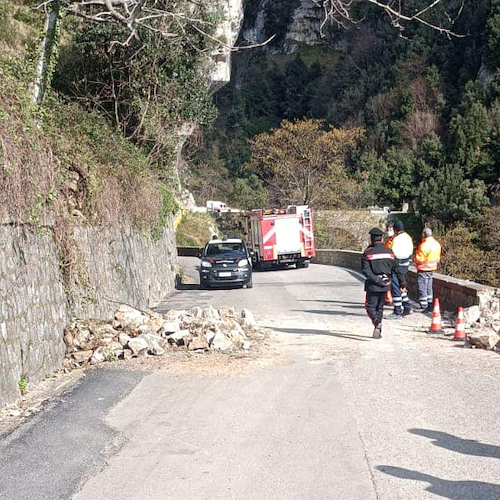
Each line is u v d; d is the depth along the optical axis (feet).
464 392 27.12
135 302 54.80
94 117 60.85
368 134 257.96
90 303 39.91
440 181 206.59
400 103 258.57
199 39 75.51
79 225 40.63
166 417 24.16
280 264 116.57
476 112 217.36
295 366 32.24
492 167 212.02
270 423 23.24
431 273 52.11
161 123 79.30
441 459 19.48
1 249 27.43
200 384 28.96
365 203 220.43
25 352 28.68
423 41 266.16
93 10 73.00
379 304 40.06
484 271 152.05
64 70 77.46
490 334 36.45
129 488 17.67
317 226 192.65
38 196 32.35
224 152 272.72
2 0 79.82
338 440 21.27
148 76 75.97
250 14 336.08
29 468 19.17
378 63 282.15
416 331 42.88
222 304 62.34
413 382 28.91
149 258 65.57
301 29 333.42
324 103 293.23
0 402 25.48
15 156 29.76
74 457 20.06
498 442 20.98
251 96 308.40
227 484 17.83
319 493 17.07
